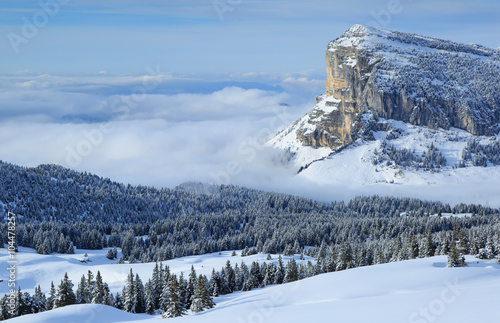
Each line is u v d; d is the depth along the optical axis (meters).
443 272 93.25
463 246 137.12
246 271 135.50
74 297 106.62
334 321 54.25
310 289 91.88
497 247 124.19
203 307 96.69
